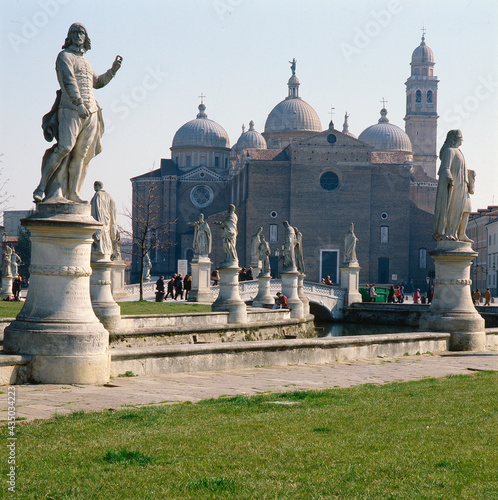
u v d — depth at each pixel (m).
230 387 14.07
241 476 7.52
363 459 8.10
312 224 132.38
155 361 15.68
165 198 150.62
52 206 14.06
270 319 44.41
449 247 22.38
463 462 7.98
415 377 16.17
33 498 6.97
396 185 134.25
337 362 19.05
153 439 9.05
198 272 57.53
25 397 12.27
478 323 22.19
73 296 14.07
